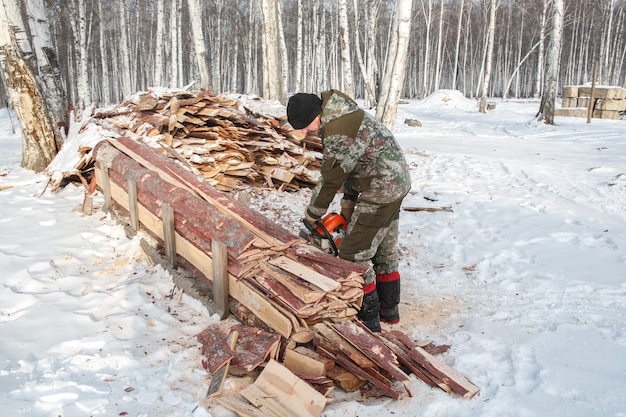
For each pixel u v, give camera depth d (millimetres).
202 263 3539
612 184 8000
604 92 22391
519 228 5730
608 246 5102
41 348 2982
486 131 17984
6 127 21641
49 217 5074
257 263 3197
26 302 3494
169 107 6289
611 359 3002
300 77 27594
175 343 3111
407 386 2807
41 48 7793
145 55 42094
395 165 3131
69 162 6051
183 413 2510
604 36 41281
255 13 38875
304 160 7070
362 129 3033
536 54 58375
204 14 43188
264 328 3059
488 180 8320
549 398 2643
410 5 9953
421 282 4410
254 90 41031
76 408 2473
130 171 4469
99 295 3627
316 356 2824
